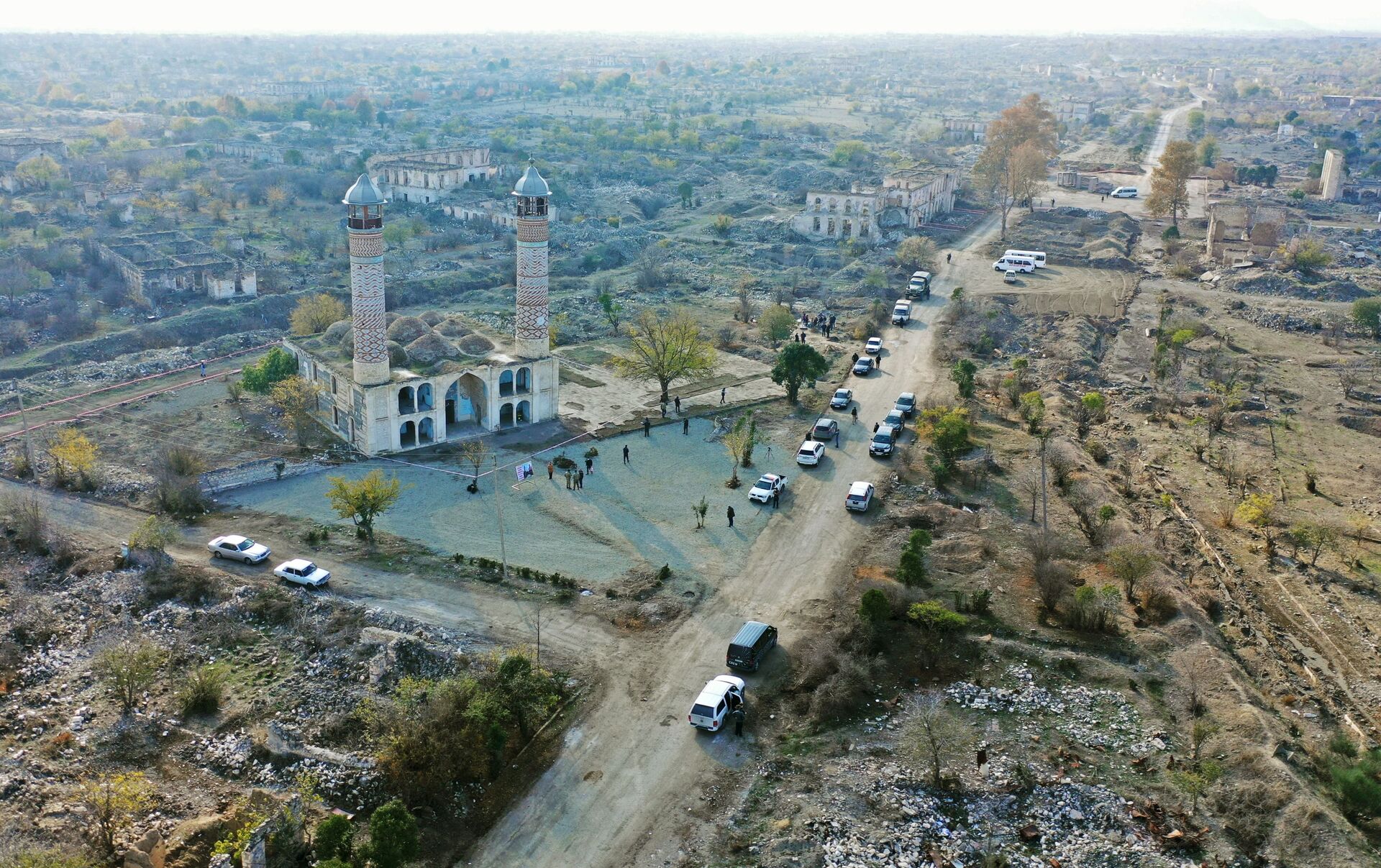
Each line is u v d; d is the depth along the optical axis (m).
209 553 70.94
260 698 55.81
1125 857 44.94
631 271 163.75
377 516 77.00
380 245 83.56
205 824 45.53
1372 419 102.12
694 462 88.38
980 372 115.44
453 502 79.69
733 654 57.78
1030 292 149.75
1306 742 53.16
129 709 54.75
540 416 96.88
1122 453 95.12
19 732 53.25
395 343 92.75
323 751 51.19
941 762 50.91
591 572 69.50
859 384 110.50
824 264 167.38
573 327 129.88
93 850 44.38
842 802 47.91
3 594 66.06
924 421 95.38
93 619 63.62
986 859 44.34
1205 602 67.31
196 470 80.81
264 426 95.50
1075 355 120.75
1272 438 98.81
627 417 99.12
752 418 99.31
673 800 48.47
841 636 60.44
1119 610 64.62
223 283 140.25
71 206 184.38
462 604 64.88
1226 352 124.00
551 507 79.12
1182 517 81.69
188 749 52.25
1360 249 179.62
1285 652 63.78
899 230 186.25
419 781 47.91
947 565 70.12
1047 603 64.19
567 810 47.81
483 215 186.88
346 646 59.69
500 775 50.03
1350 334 131.00
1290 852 44.91
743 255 173.00
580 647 60.47
